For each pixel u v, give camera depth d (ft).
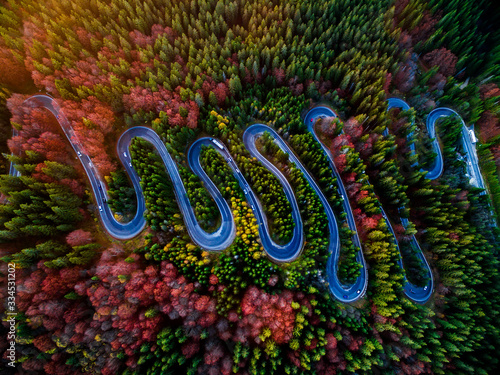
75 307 171.32
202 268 188.75
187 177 215.72
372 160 246.06
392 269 219.00
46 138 195.72
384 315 200.23
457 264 238.07
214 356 172.65
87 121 196.03
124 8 236.84
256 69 240.94
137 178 223.10
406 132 271.49
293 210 232.32
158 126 214.48
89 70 213.05
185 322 174.70
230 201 223.10
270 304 181.57
